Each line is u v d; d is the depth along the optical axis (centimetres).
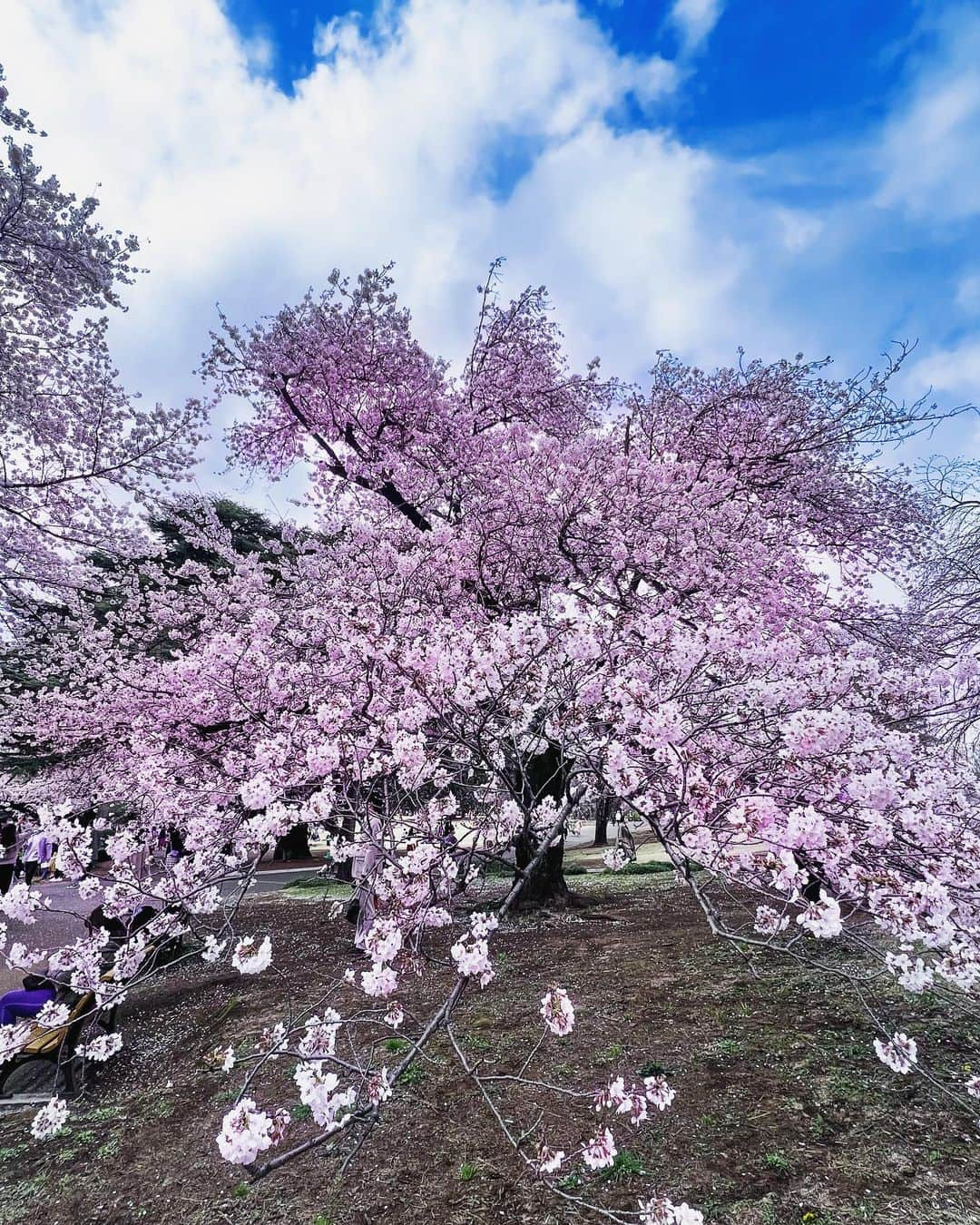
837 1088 349
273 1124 199
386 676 415
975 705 445
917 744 402
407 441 877
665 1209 195
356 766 353
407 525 891
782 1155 302
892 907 230
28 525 958
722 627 395
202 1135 374
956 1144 296
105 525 984
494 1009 493
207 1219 305
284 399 899
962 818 328
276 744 359
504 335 963
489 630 368
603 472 723
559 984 535
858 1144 304
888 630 757
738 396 845
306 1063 215
